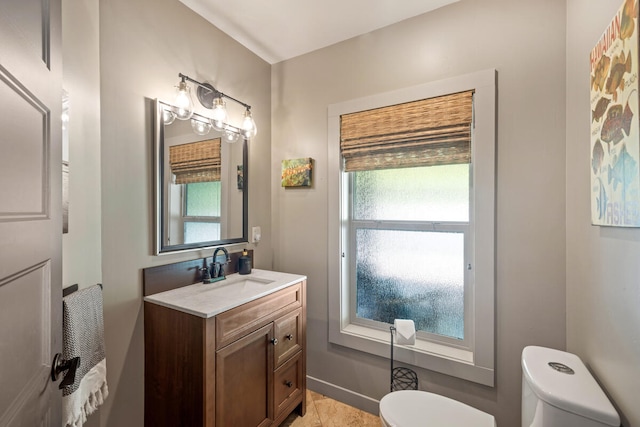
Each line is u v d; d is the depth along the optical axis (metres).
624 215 0.80
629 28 0.77
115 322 1.32
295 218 2.16
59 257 0.74
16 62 0.54
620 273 0.86
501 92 1.48
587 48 1.12
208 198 1.77
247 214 2.05
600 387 0.97
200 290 1.56
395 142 1.76
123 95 1.36
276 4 1.63
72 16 1.09
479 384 1.54
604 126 0.93
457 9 1.59
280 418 1.62
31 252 0.60
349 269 2.06
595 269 1.04
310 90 2.09
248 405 1.42
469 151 1.57
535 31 1.41
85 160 1.16
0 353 0.48
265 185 2.22
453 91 1.59
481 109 1.51
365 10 1.67
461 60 1.58
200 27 1.73
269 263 2.25
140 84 1.43
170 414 1.33
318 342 2.06
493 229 1.48
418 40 1.70
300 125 2.14
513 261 1.46
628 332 0.81
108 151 1.29
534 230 1.41
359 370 1.90
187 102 1.48
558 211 1.36
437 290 1.78
